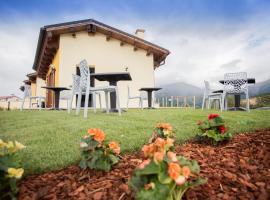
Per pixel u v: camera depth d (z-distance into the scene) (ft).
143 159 6.48
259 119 13.60
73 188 4.88
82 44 35.96
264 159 6.09
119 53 38.04
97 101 34.60
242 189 4.65
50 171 5.76
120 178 5.23
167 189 3.47
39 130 10.42
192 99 47.34
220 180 5.01
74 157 6.47
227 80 22.36
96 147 5.62
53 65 39.78
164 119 14.01
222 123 7.80
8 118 15.49
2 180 4.19
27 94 27.07
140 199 3.43
